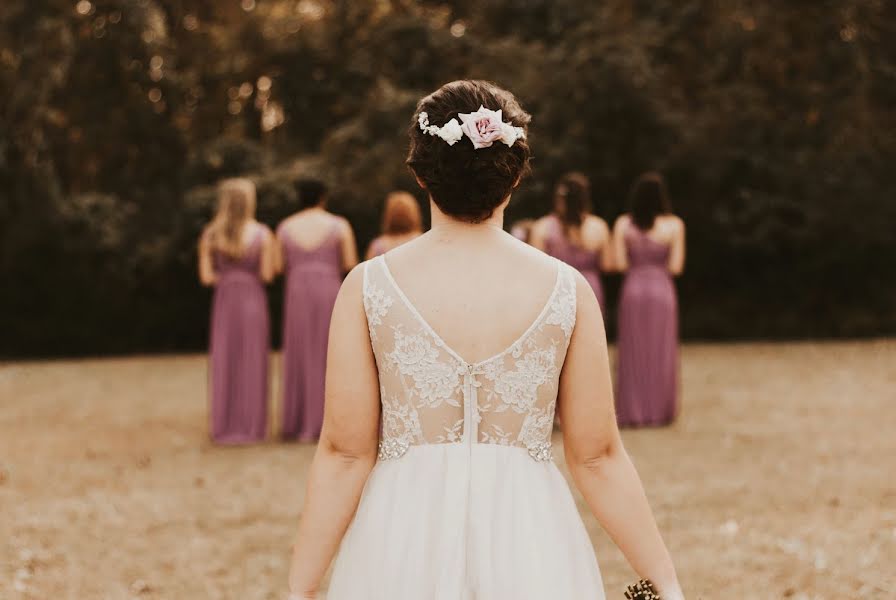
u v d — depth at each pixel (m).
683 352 17.41
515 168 1.89
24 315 21.78
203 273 8.85
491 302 1.84
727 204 21.84
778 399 10.69
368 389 1.88
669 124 21.00
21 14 20.81
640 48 21.14
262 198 21.34
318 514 1.87
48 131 22.31
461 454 1.81
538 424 1.85
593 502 1.94
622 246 9.38
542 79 21.38
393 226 8.50
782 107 22.11
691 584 4.62
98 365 17.62
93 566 5.08
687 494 6.37
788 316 22.25
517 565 1.77
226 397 8.78
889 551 5.09
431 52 23.64
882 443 8.03
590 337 1.89
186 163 23.05
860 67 21.34
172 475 7.32
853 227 21.39
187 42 24.95
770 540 5.32
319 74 24.64
